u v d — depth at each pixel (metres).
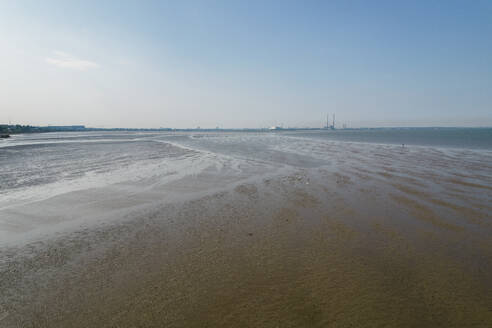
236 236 4.96
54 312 2.85
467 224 5.43
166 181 10.12
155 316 2.78
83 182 9.97
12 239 4.86
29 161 16.34
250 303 2.99
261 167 13.58
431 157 17.45
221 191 8.55
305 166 13.81
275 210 6.55
